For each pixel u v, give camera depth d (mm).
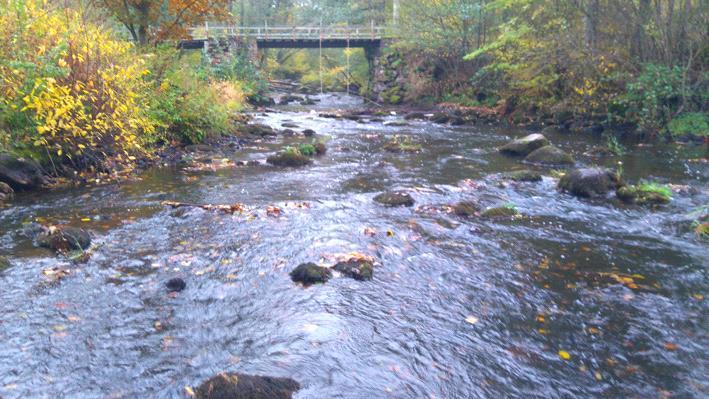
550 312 4184
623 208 7371
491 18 27766
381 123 19859
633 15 16484
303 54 58594
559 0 19547
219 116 13469
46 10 9102
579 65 17469
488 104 25781
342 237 5820
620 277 4895
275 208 6832
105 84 8898
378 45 38500
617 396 3143
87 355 3436
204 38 33406
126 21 14250
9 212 6578
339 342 3654
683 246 5785
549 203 7594
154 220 6395
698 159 11430
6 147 7824
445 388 3184
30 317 3910
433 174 9602
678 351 3643
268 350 3535
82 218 6406
